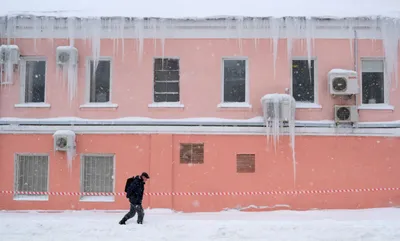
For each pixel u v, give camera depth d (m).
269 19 14.11
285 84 14.14
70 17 14.24
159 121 14.09
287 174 13.91
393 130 13.91
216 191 13.91
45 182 14.23
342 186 13.87
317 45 14.20
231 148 14.02
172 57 14.38
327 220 11.95
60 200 13.97
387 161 13.91
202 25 14.25
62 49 13.96
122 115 14.21
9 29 14.33
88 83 14.45
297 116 14.04
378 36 14.19
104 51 14.36
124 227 11.10
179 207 13.85
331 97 14.07
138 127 14.06
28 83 14.61
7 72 14.28
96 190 14.23
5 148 14.19
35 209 13.97
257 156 13.97
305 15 14.15
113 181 14.16
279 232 10.67
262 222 11.56
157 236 10.39
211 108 14.17
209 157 14.01
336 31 14.20
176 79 14.48
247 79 14.28
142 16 14.23
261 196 13.87
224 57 14.31
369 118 14.01
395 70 14.05
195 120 14.10
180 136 14.09
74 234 10.59
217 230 10.77
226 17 14.12
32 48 14.37
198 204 13.86
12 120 14.19
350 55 14.16
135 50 14.34
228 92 14.41
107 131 14.11
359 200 13.82
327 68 14.16
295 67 14.41
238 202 13.88
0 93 14.34
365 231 10.62
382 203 13.81
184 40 14.35
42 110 14.26
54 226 11.16
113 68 14.34
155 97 14.44
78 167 14.08
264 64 14.22
